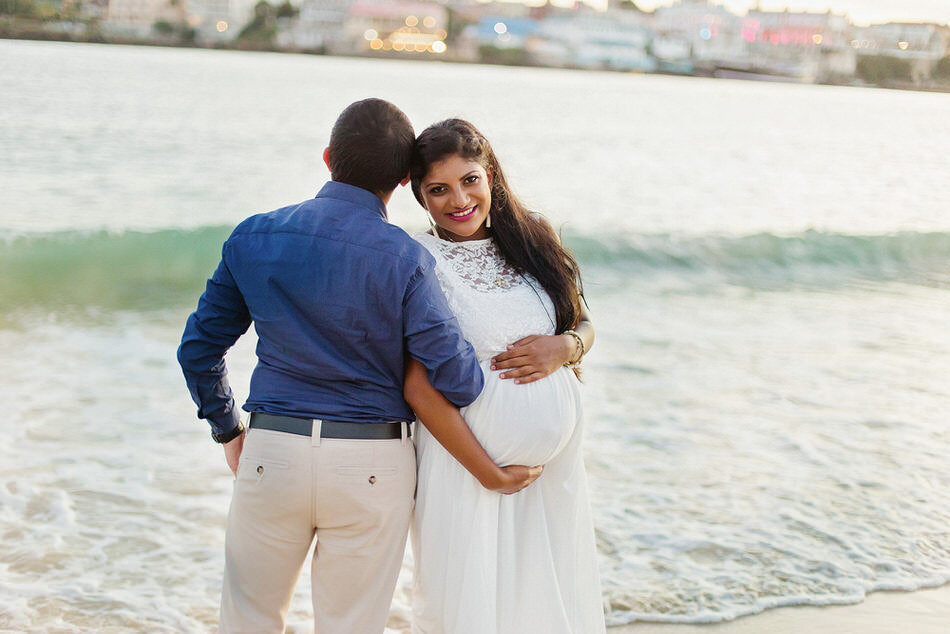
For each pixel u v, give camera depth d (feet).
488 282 7.47
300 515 6.65
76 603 9.43
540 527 7.56
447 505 7.20
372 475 6.63
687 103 125.90
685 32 307.78
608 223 39.37
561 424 7.27
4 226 28.73
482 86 130.72
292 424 6.56
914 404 17.37
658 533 11.60
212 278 6.91
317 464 6.51
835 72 218.18
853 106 131.75
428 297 6.52
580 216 40.70
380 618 7.04
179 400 16.01
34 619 9.06
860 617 9.89
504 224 7.66
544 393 7.23
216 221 32.17
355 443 6.57
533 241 7.71
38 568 10.11
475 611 7.07
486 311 7.24
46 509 11.54
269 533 6.75
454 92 113.09
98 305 23.06
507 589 7.39
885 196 50.42
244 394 16.15
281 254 6.48
